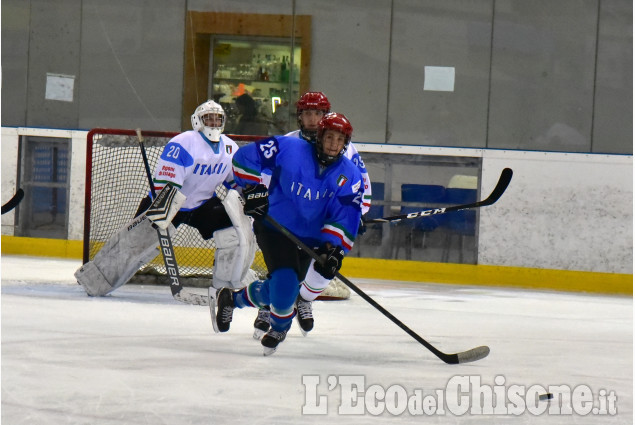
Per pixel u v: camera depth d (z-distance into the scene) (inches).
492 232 877.2
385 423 290.8
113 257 600.7
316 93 446.0
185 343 430.9
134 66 928.9
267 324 444.1
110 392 317.1
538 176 870.4
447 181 892.0
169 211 549.3
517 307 679.7
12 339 417.1
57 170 920.3
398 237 895.1
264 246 404.2
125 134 700.7
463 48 898.7
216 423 279.3
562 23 887.7
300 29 916.0
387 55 906.7
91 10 928.3
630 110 882.1
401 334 499.5
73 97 931.3
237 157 404.2
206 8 922.1
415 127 907.4
